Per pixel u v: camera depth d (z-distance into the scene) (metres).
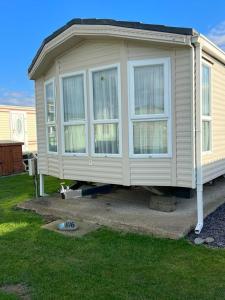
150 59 5.23
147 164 5.39
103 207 5.92
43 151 7.45
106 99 5.74
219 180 8.03
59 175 6.72
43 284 3.30
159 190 5.61
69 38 5.77
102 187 6.72
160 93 5.23
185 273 3.46
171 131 5.16
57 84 6.54
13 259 3.95
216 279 3.32
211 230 4.74
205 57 5.51
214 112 6.08
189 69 4.89
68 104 6.40
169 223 4.81
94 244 4.37
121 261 3.81
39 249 4.25
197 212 5.02
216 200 6.28
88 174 6.13
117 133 5.63
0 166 12.80
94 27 5.36
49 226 5.25
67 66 6.31
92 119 5.96
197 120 4.91
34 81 7.64
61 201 6.56
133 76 5.38
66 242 4.48
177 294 3.04
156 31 4.82
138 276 3.42
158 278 3.37
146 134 5.39
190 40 4.66
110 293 3.08
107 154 5.79
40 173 7.55
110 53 5.59
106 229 4.97
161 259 3.83
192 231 4.73
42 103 7.40
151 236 4.58
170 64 5.09
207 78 5.74
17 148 13.56
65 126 6.51
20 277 3.46
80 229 5.02
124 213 5.45
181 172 5.13
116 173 5.68
